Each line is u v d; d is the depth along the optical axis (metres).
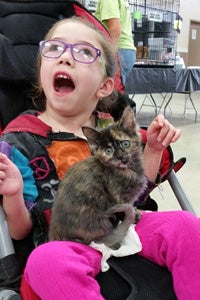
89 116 1.19
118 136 0.92
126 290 0.77
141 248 0.86
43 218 0.94
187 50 8.66
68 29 1.12
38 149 1.01
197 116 5.50
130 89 3.96
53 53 1.08
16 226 0.89
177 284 0.77
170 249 0.80
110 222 0.86
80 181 0.86
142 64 4.28
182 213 0.88
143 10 5.39
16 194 0.85
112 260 0.82
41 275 0.69
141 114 5.43
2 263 0.78
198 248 0.79
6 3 1.36
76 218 0.84
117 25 2.75
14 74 1.21
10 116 1.23
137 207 1.06
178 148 3.58
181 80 4.60
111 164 0.88
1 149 0.97
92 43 1.13
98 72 1.13
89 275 0.72
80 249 0.77
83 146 1.07
